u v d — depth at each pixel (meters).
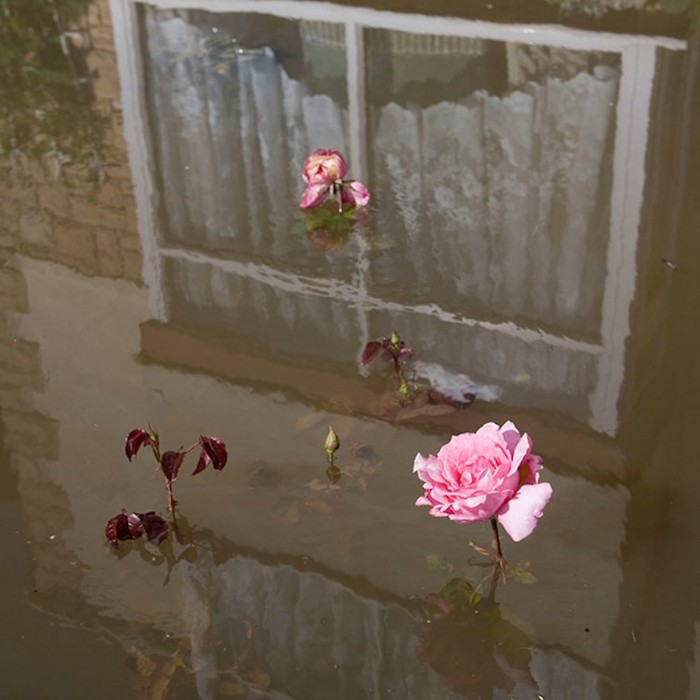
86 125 4.82
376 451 2.90
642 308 3.44
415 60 5.28
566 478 2.78
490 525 2.64
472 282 3.62
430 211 4.04
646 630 2.32
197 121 4.82
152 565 2.58
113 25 5.80
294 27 5.71
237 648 2.34
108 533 2.60
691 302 3.45
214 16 5.88
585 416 2.99
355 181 4.03
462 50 5.30
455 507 2.27
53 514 2.76
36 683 2.28
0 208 4.21
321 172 3.96
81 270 3.84
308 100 4.98
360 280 3.67
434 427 2.98
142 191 4.29
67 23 5.87
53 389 3.24
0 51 5.58
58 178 4.41
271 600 2.46
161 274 3.78
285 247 3.89
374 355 3.21
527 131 4.55
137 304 3.64
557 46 5.23
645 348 3.26
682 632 2.31
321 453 2.91
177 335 3.47
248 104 4.96
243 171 4.42
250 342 3.40
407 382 3.17
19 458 2.95
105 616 2.44
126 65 5.36
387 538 2.61
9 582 2.55
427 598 2.43
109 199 4.25
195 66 5.33
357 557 2.56
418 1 5.73
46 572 2.57
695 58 4.98
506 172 4.27
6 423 3.09
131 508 2.76
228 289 3.68
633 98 4.70
